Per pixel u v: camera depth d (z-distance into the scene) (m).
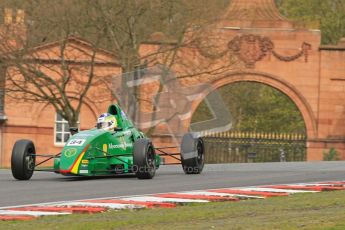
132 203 45.12
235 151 133.50
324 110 136.00
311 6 198.50
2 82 107.69
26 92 107.12
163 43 111.44
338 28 193.25
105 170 56.94
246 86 180.75
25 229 36.91
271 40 135.00
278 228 34.94
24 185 53.94
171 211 42.16
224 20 129.12
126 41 108.81
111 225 37.75
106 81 108.56
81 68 114.69
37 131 134.00
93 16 107.56
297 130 185.88
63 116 107.88
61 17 105.94
